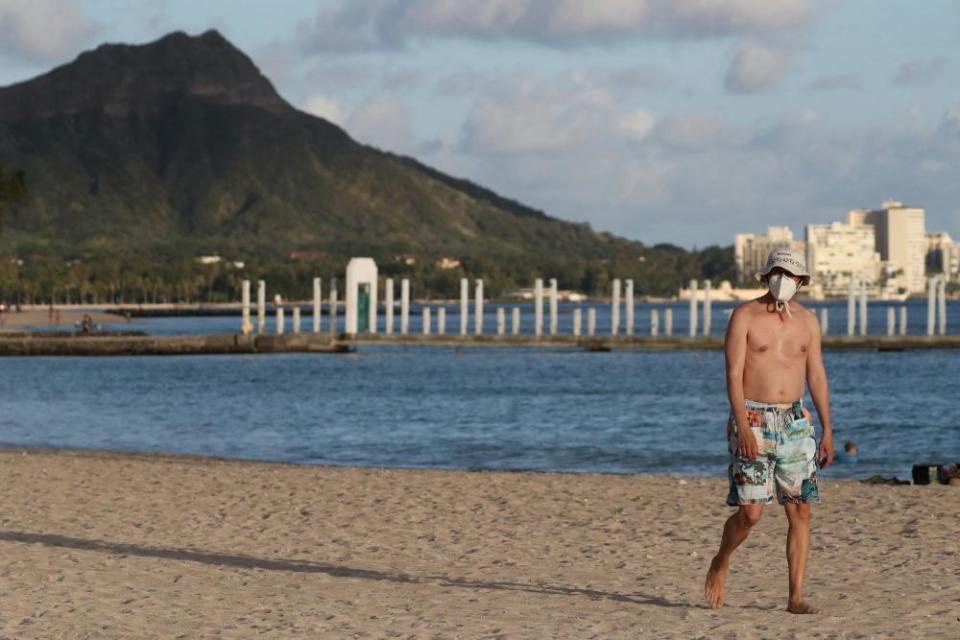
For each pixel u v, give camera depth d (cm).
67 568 1550
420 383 8125
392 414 5847
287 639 1154
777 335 1207
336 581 1481
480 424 5281
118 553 1708
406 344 11325
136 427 5191
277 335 11475
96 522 2016
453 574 1539
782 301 1202
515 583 1472
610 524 1941
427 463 3838
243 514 2094
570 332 19638
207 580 1481
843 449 4103
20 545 1742
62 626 1210
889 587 1405
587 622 1220
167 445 4450
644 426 5122
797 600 1255
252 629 1198
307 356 11275
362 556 1683
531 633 1170
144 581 1470
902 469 3603
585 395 7019
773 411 1208
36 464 2947
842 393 7081
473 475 2708
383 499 2259
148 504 2225
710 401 6488
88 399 6931
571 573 1537
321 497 2295
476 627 1202
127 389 7769
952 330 18212
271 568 1590
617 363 9981
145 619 1246
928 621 1208
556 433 4856
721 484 2483
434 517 2041
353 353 11500
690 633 1161
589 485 2467
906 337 10756
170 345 11475
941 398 6694
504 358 10738
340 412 5972
